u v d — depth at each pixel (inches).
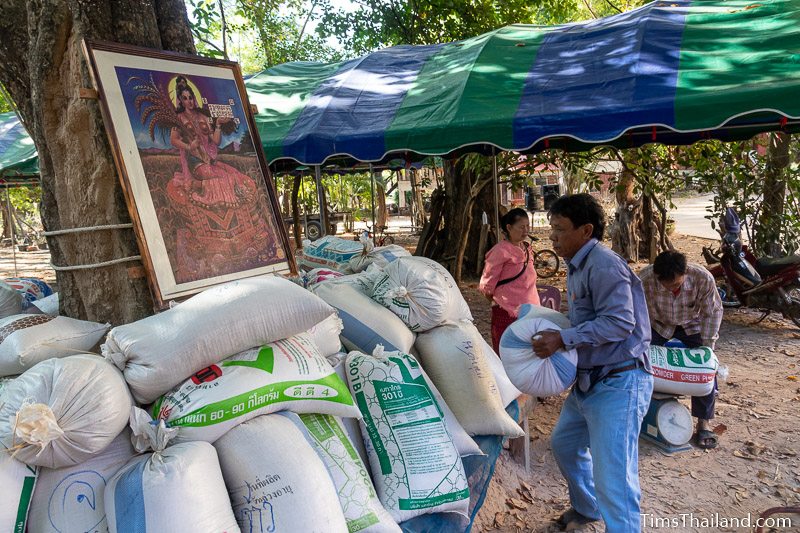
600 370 106.0
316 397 90.0
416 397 107.0
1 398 75.9
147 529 67.9
